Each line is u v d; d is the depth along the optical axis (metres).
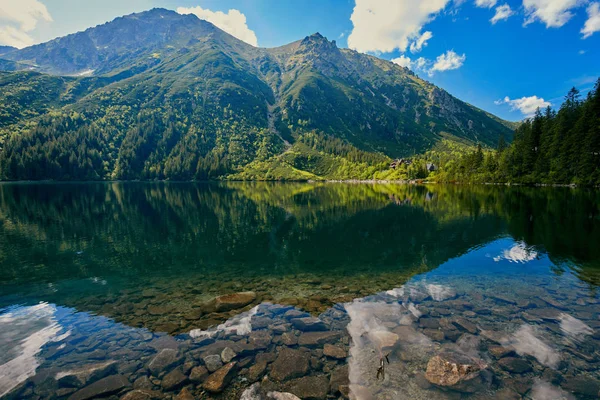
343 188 130.25
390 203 64.88
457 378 8.19
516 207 48.72
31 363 9.60
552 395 7.62
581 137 82.06
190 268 21.11
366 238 31.05
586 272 18.11
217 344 10.37
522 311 12.60
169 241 29.95
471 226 35.12
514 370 8.56
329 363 9.16
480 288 15.70
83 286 17.39
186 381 8.45
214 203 66.56
